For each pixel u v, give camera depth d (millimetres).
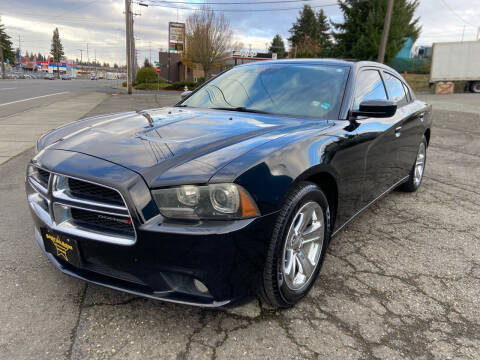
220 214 1751
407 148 3896
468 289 2543
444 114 13945
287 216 1970
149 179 1792
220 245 1729
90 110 13367
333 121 2639
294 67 3242
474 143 8438
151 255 1773
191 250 1728
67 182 1963
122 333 1993
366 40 31641
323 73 3078
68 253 2021
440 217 3863
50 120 10125
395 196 4543
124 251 1816
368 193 3068
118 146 2090
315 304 2305
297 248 2207
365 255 2969
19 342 1907
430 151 7512
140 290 1896
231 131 2297
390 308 2297
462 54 28016
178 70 58719
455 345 2000
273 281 1990
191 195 1735
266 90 3064
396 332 2084
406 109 3891
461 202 4371
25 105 14734
